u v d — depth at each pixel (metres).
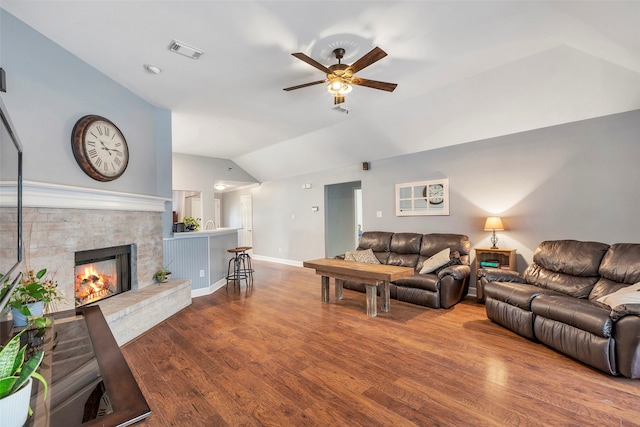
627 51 2.53
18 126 2.32
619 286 2.76
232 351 2.74
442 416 1.83
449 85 3.70
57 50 2.65
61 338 1.43
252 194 9.19
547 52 2.96
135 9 2.20
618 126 3.38
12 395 0.71
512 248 4.14
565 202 3.75
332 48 2.77
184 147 6.38
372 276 3.58
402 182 5.45
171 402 2.00
